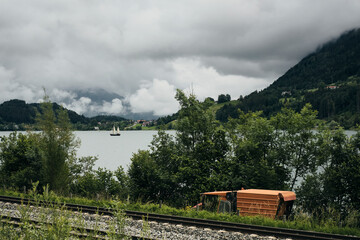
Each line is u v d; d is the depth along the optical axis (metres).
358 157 18.78
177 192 25.11
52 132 25.33
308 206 19.23
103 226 12.20
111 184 26.39
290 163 23.30
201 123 26.56
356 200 18.39
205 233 12.09
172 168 25.84
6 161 28.03
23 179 25.83
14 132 29.03
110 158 99.94
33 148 27.09
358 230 13.32
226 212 16.09
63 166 25.41
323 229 13.24
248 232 12.35
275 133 23.91
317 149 21.84
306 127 22.88
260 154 23.59
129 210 15.75
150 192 24.59
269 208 16.34
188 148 26.70
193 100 27.77
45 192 5.92
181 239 11.28
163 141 26.84
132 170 24.73
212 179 22.72
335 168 19.52
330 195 18.86
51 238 5.38
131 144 177.75
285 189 22.16
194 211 16.09
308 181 19.81
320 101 197.88
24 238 5.59
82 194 25.94
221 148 25.47
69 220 5.73
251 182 22.19
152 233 11.76
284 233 11.81
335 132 19.92
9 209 15.74
